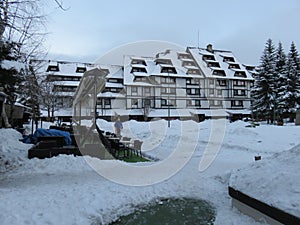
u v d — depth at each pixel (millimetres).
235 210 4168
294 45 32969
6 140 9367
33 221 3283
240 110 36844
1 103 9328
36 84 15477
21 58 9328
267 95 29969
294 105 28969
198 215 4137
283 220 3045
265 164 4316
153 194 5012
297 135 12711
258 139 11945
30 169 6465
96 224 3668
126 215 4160
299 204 2963
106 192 4820
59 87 25578
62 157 7406
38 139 9461
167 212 4262
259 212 3586
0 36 6129
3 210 3502
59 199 4199
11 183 5266
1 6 5906
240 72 38219
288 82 29469
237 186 4117
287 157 4184
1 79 6648
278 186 3494
